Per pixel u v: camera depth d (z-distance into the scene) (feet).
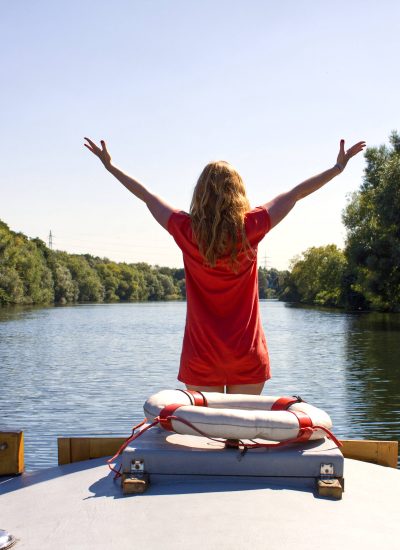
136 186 9.43
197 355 9.00
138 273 597.52
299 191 9.00
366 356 82.79
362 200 189.57
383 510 7.86
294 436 8.29
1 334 134.21
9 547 7.13
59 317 215.51
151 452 8.29
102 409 47.39
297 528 7.09
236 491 7.95
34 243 369.30
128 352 94.48
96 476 9.11
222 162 8.74
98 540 7.04
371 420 43.39
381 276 154.71
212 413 8.29
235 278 8.77
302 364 75.51
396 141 171.12
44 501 8.49
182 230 8.78
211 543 6.78
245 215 8.61
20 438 10.12
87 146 9.65
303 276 398.01
